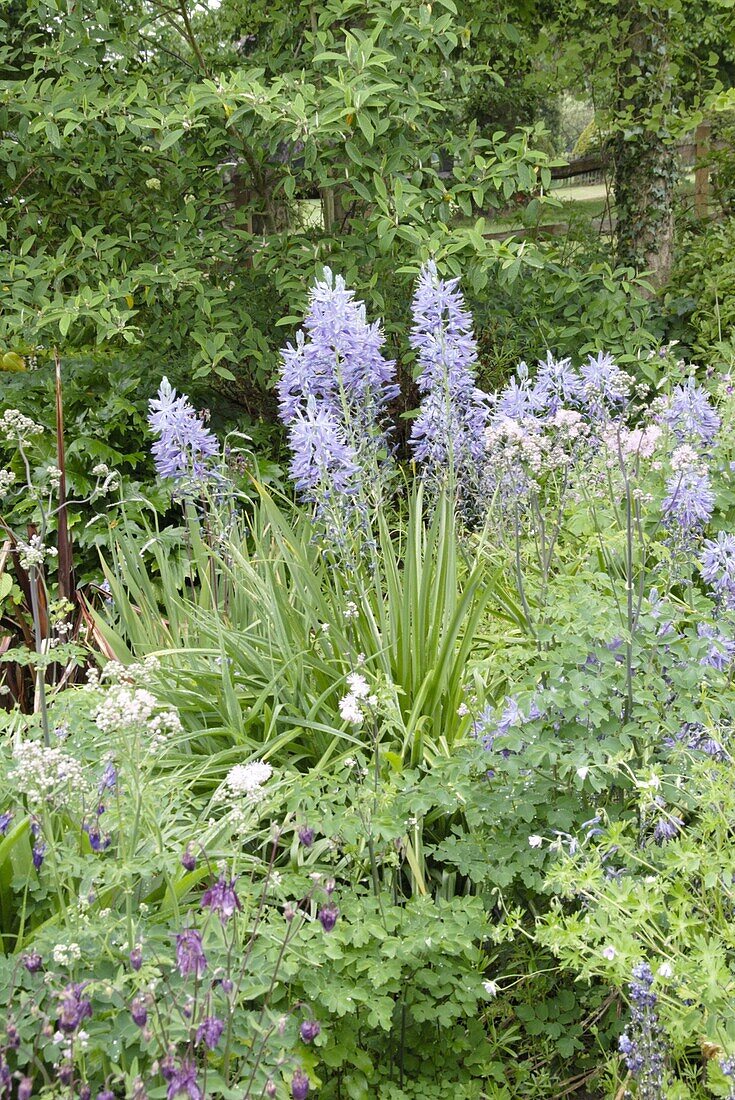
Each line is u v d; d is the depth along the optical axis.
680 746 2.52
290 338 6.46
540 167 5.58
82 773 2.30
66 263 6.21
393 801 2.63
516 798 2.62
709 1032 1.95
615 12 8.23
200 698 3.41
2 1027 1.90
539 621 3.20
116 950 2.06
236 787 2.09
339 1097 2.32
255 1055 1.92
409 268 5.21
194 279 5.71
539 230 7.66
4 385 6.48
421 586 3.36
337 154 5.70
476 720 2.97
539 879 2.46
